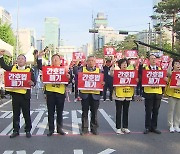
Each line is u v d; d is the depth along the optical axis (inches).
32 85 334.0
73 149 289.9
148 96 348.2
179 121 364.8
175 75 352.2
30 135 336.2
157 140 322.7
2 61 331.3
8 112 507.2
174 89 356.5
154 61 350.0
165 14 1876.2
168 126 387.5
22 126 391.2
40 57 387.9
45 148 293.4
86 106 344.8
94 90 341.4
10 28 2181.3
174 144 307.1
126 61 352.8
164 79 346.9
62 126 363.9
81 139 326.6
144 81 348.2
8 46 629.0
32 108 555.2
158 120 428.8
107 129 375.6
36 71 664.4
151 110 352.5
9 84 330.0
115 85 346.9
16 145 303.6
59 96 340.8
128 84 346.9
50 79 338.6
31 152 280.5
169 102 362.6
